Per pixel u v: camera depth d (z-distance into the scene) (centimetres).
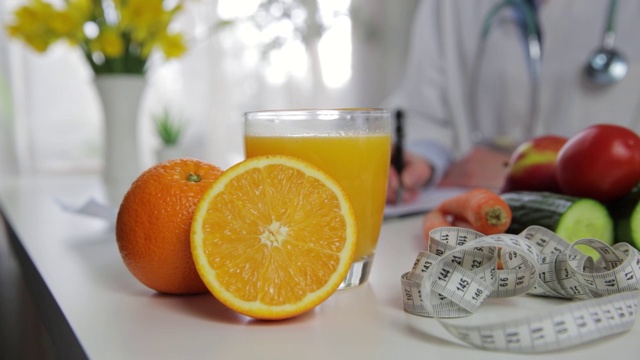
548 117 120
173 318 38
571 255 39
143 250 40
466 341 33
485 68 128
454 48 130
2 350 80
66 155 178
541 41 120
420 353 33
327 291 38
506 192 55
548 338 32
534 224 46
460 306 37
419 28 133
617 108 110
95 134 179
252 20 190
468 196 50
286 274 37
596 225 45
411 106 132
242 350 34
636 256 38
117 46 100
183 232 40
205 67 191
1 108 170
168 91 190
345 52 195
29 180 140
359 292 42
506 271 39
